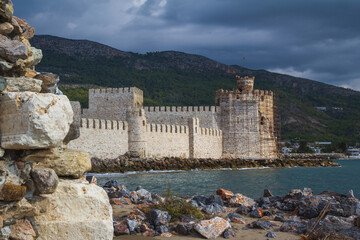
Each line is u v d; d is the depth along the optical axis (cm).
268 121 9188
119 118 8244
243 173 5941
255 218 1462
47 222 595
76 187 619
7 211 546
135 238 1087
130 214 1337
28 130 549
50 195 600
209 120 8744
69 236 600
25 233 564
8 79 600
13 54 593
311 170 7269
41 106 558
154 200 1769
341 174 6122
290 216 1462
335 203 1472
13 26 638
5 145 561
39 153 610
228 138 8769
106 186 2016
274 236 1149
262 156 8888
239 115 8800
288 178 5081
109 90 8338
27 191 580
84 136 5475
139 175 5078
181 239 1100
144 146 6253
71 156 654
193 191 3077
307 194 1822
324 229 1147
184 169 6412
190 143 7506
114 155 5916
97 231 612
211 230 1142
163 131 6825
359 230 1125
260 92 9094
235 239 1120
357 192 3425
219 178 4766
